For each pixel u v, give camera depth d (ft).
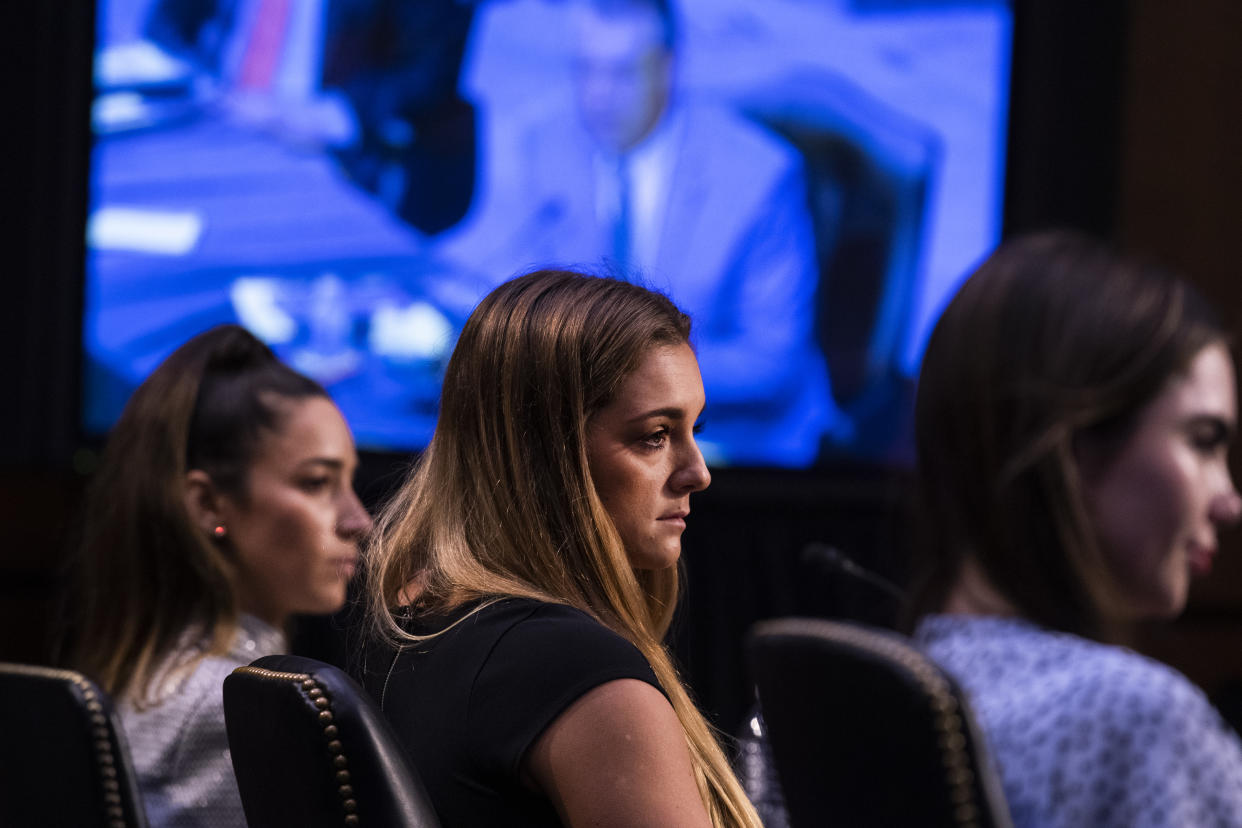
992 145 48.80
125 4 48.62
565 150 48.06
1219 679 51.16
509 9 47.98
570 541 13.25
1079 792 8.57
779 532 49.60
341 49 48.06
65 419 49.34
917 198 48.78
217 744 19.33
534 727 11.45
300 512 21.45
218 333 22.16
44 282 49.06
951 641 9.64
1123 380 8.82
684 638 20.45
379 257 48.11
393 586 13.89
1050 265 9.22
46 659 49.42
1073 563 8.93
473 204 48.03
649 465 13.70
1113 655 9.00
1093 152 49.21
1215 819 8.46
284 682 11.71
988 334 9.18
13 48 48.80
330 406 22.17
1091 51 48.98
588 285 14.07
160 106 48.62
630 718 11.41
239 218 48.49
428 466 14.30
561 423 13.42
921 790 8.79
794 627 9.96
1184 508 8.92
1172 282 9.21
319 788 11.44
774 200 48.42
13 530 49.47
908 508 9.94
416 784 11.45
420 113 48.03
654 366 13.67
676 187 48.24
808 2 48.37
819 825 9.82
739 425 48.60
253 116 48.37
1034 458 8.89
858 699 9.19
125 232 48.91
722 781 13.33
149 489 20.83
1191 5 51.98
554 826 11.71
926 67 48.67
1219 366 9.13
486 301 14.20
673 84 48.16
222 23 48.34
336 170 48.19
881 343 48.67
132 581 20.61
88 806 14.94
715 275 48.42
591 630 11.93
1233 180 51.78
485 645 12.07
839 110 48.55
